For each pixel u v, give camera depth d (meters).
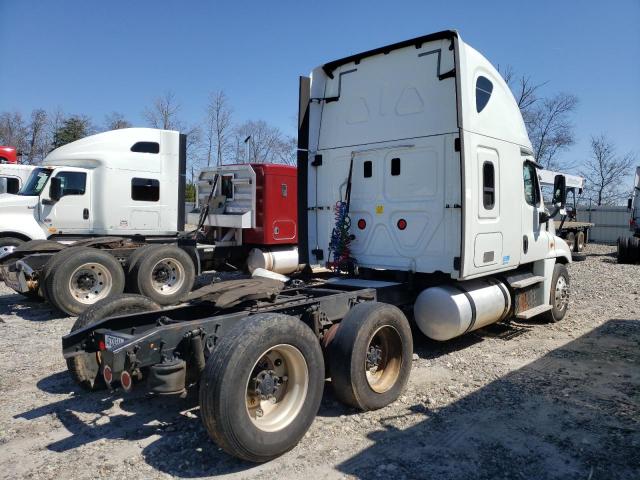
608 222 28.83
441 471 3.49
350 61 6.39
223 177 11.59
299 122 6.55
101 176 11.45
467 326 5.75
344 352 4.25
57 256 8.00
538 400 4.75
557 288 7.82
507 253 6.40
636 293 10.74
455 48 5.46
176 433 4.04
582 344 6.68
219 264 11.30
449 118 5.59
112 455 3.71
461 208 5.46
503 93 6.49
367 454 3.72
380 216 6.13
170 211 12.36
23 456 3.71
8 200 10.61
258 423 3.55
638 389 5.04
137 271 8.67
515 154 6.62
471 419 4.32
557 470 3.52
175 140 12.42
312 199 6.71
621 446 3.86
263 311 4.23
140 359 3.54
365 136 6.25
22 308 8.85
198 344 3.79
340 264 6.35
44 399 4.77
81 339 4.07
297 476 3.42
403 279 5.98
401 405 4.61
